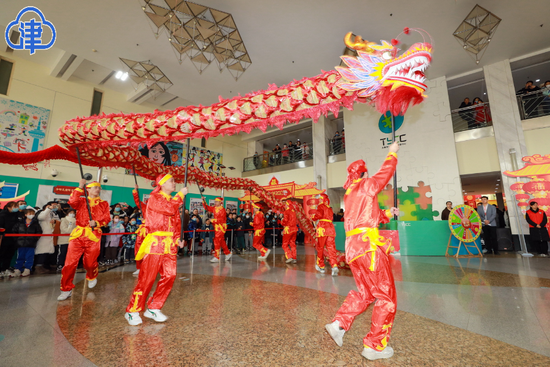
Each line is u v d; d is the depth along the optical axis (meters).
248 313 2.56
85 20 6.77
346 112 10.96
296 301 2.96
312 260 6.59
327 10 6.58
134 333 2.10
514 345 1.84
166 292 2.43
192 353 1.76
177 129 2.39
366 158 10.26
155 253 2.38
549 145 7.57
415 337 1.99
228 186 5.84
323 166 12.19
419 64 1.68
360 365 1.58
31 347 1.86
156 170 4.26
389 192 9.41
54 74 9.20
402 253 7.30
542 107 7.97
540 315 2.42
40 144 8.82
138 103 11.41
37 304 2.91
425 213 8.83
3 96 8.28
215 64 8.64
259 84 9.94
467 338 1.96
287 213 6.29
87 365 1.61
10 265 5.00
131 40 7.50
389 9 6.51
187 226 8.38
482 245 7.73
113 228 6.30
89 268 3.41
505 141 8.08
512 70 9.05
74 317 2.48
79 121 2.78
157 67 8.58
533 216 6.74
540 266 5.00
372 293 1.70
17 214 4.80
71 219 5.50
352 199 1.89
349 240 1.84
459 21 6.81
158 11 5.79
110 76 9.93
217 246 6.39
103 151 3.30
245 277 4.39
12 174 8.20
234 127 2.28
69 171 9.25
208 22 6.16
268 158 15.06
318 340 1.95
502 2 6.26
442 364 1.59
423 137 9.23
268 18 6.84
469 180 11.34
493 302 2.84
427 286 3.61
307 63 8.70
